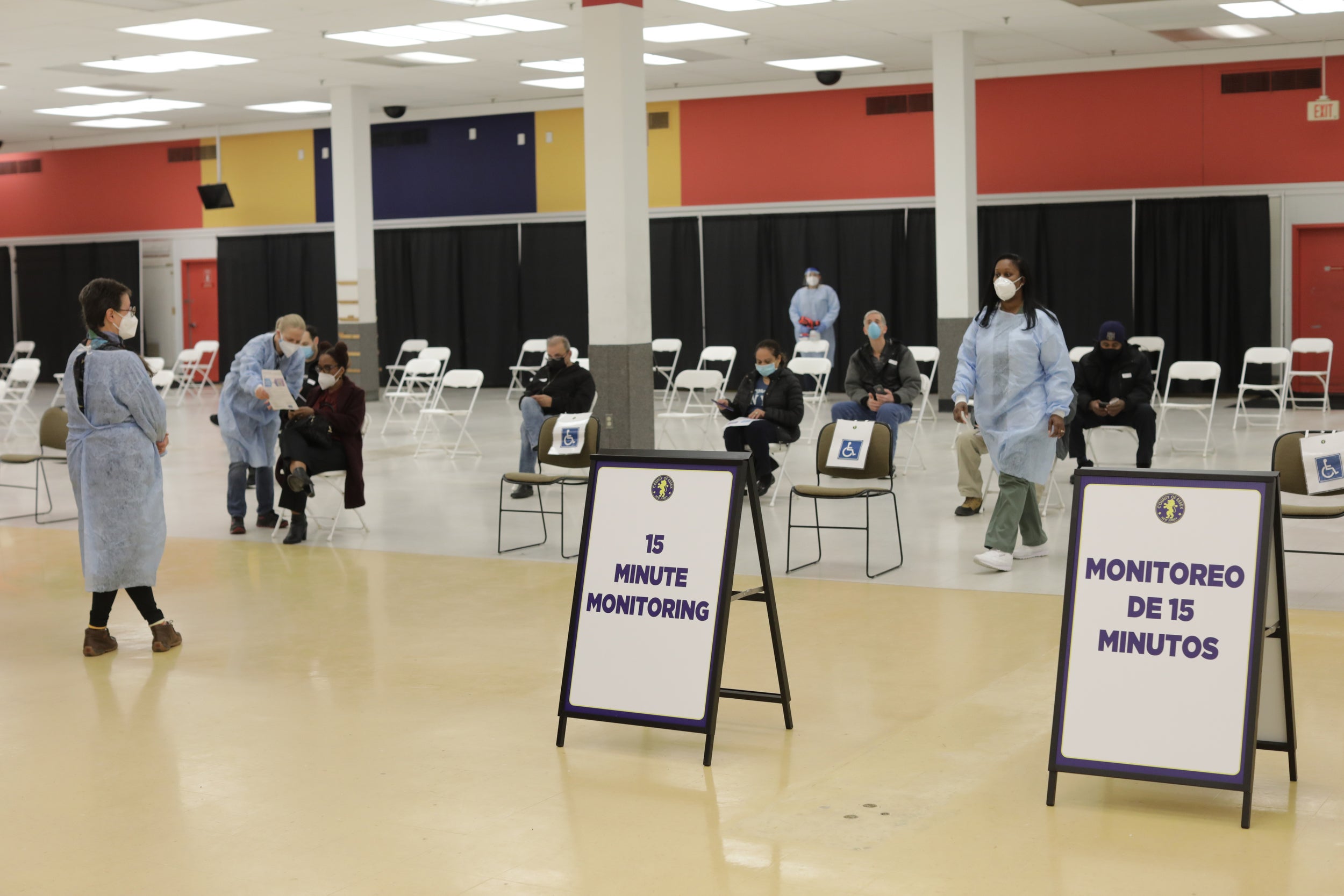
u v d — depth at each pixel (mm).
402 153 20156
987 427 6805
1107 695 3654
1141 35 14406
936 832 3539
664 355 18875
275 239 20922
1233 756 3508
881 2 12406
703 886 3227
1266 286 15500
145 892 3268
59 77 15789
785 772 4039
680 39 14211
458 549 7867
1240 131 15453
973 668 5145
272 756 4289
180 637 5781
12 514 9492
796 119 17703
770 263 18156
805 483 10055
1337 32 14312
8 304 23125
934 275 17234
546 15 12695
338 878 3320
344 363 8281
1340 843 3416
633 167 11117
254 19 12656
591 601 4293
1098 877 3229
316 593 6746
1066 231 16391
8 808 3869
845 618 5996
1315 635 5441
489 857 3432
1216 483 3635
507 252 19703
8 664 5516
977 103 16641
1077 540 3752
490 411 16516
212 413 16891
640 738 4395
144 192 21875
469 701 4855
